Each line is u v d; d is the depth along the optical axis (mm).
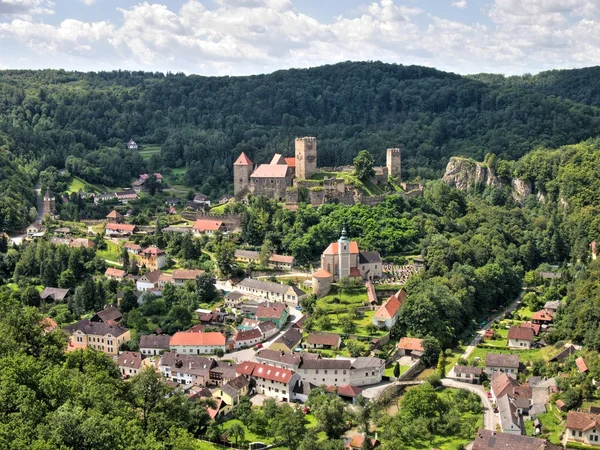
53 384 144500
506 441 194000
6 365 147625
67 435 123312
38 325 198750
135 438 131875
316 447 190375
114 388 168750
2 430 118562
